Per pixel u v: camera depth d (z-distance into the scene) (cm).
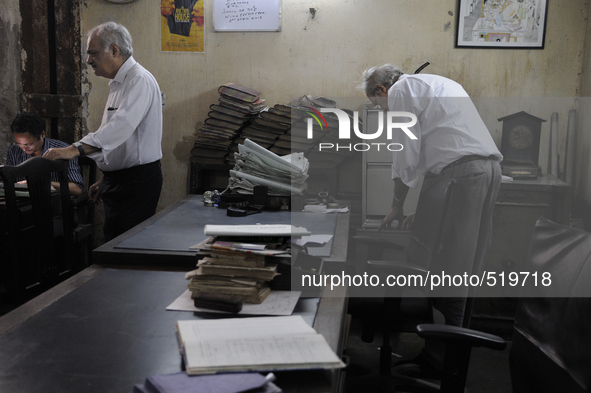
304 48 354
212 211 242
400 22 342
